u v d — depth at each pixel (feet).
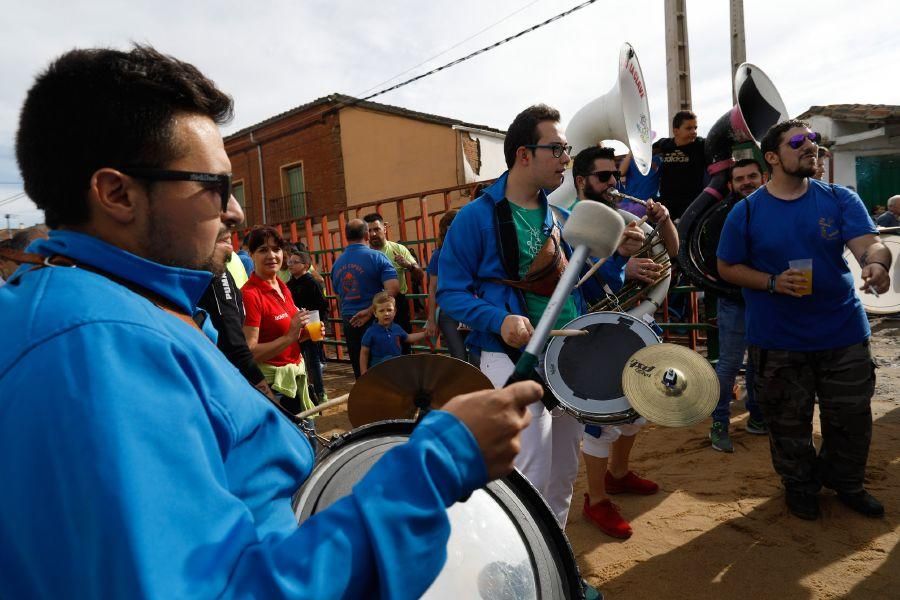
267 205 60.95
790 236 9.68
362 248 18.45
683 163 18.85
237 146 62.85
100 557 1.87
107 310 2.33
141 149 2.73
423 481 2.39
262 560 2.15
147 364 2.25
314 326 12.42
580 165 9.77
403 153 50.37
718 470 12.18
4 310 2.42
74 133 2.68
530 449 7.21
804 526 9.84
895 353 21.13
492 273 7.63
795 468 10.07
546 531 4.35
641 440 14.30
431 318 17.54
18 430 2.06
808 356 9.87
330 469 4.22
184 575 1.95
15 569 2.08
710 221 13.26
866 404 9.70
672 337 21.20
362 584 2.25
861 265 9.14
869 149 46.37
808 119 49.24
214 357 2.81
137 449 2.02
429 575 2.37
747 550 9.32
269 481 2.92
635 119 16.43
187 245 2.93
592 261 8.84
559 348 7.28
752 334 10.32
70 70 2.71
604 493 10.27
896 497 10.54
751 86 16.98
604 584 8.74
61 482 1.97
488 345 7.55
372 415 5.87
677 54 33.37
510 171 7.98
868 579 8.38
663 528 10.14
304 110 55.47
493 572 3.89
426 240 24.68
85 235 2.78
